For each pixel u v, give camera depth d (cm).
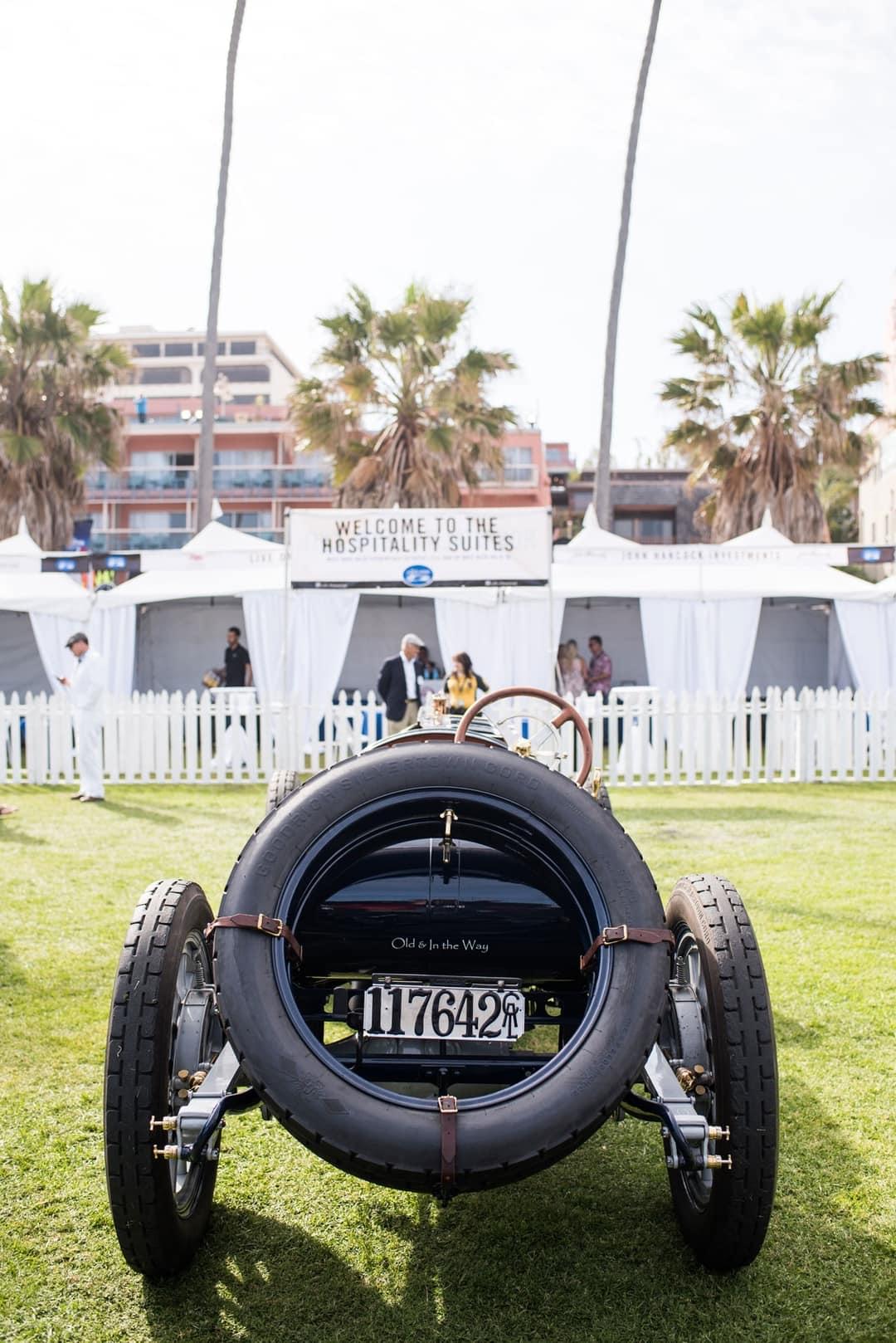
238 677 1786
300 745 1366
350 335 2605
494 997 278
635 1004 247
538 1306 284
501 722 405
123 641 1762
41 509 2672
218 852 887
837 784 1334
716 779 1376
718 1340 269
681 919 317
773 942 606
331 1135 234
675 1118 262
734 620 1748
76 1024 486
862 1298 285
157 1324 276
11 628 2052
